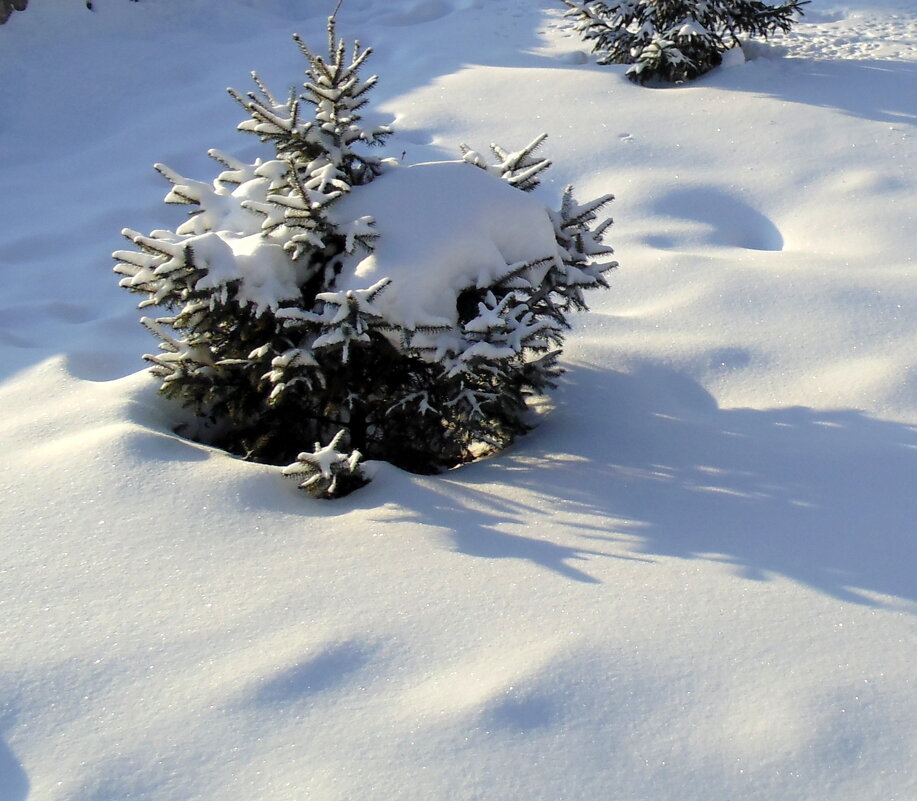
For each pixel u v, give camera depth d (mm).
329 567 3029
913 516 3199
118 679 2590
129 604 2885
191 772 2299
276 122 3740
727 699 2447
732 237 5938
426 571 2990
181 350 3852
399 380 3752
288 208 3592
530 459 3727
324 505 3467
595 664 2557
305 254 3668
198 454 3680
